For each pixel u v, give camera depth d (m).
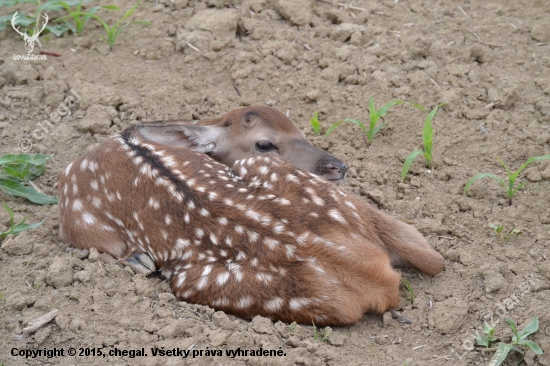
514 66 12.01
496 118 11.15
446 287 8.66
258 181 8.45
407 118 11.27
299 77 12.02
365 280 7.93
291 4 13.01
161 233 8.59
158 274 8.87
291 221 7.96
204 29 12.65
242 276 8.02
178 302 8.30
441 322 8.14
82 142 11.15
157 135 9.44
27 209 9.98
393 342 8.02
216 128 9.99
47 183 10.53
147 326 7.96
